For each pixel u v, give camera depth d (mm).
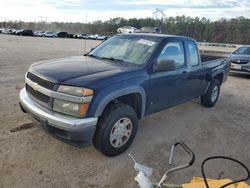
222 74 7270
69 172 3480
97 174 3492
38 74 3807
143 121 5578
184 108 6777
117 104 3883
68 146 4090
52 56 16672
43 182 3238
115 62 4492
